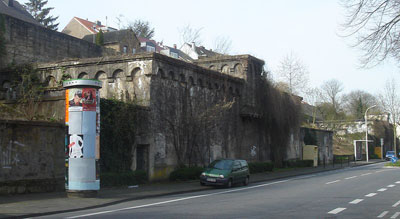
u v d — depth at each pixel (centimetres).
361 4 1008
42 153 1692
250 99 3456
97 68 2506
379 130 8144
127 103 2139
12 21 3047
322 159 5369
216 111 2723
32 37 3225
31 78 2675
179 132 2553
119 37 5688
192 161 2659
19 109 2098
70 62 2589
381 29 1025
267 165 3519
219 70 3556
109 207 1348
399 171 3678
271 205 1402
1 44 2897
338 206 1380
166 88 2470
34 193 1634
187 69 2661
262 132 3694
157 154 2362
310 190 1989
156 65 2369
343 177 2948
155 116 2359
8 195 1537
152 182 2302
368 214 1204
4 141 1546
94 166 1561
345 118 8819
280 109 3725
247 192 1909
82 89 1559
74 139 1541
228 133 3138
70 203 1379
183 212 1216
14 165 1578
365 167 4725
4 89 2694
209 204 1427
